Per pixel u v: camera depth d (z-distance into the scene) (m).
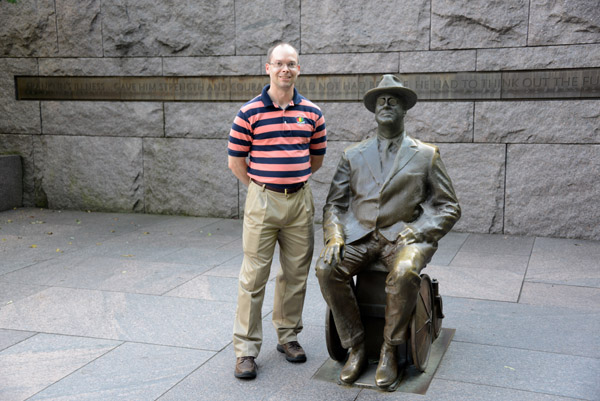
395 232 3.80
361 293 3.95
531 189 7.53
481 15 7.43
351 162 3.99
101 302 5.18
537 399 3.43
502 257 6.56
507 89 7.51
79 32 9.10
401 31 7.76
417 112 7.82
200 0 8.52
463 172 7.74
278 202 3.81
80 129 9.32
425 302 3.83
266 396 3.53
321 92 8.22
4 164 9.38
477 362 3.95
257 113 3.75
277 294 4.09
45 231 8.00
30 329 4.58
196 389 3.62
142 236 7.71
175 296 5.33
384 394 3.54
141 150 9.10
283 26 8.23
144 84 8.98
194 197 8.98
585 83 7.22
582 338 4.32
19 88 9.55
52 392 3.58
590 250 6.83
